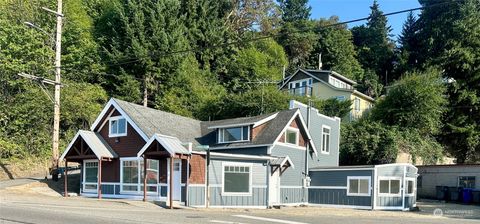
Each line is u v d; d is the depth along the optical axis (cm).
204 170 2362
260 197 2569
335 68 7356
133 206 2050
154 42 4638
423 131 4241
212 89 5262
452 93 4500
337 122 3497
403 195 2825
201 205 2319
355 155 3941
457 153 4497
